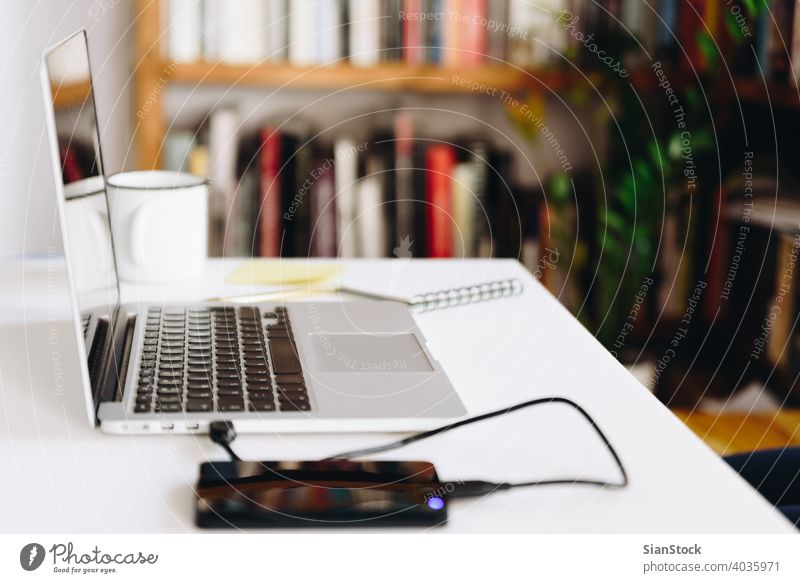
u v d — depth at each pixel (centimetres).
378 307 99
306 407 71
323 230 201
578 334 94
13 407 73
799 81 186
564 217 206
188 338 85
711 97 198
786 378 202
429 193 202
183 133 200
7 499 59
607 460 66
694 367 208
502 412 71
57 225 199
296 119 205
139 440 68
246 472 61
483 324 97
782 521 59
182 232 109
